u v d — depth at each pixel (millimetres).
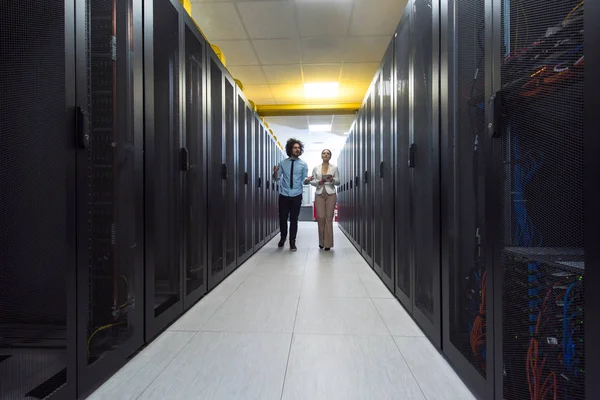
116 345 1358
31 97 1052
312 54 4680
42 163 1061
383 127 2809
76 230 1099
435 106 1545
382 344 1606
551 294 898
